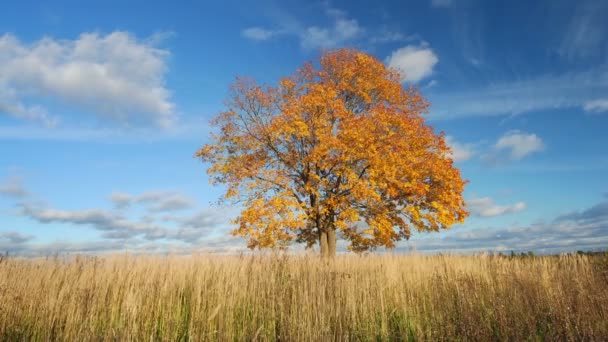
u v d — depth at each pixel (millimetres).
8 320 5840
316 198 17406
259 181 17297
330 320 6695
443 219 16625
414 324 6938
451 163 17562
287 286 7391
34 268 7293
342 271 8680
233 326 6176
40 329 5797
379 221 17031
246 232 16266
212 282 7195
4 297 6062
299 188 17500
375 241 17891
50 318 5785
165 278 7164
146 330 5879
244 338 5953
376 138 16828
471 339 6312
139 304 6152
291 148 17938
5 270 6988
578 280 8820
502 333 6395
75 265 7566
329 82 19188
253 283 7348
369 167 16984
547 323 7031
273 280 7383
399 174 16594
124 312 5973
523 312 7172
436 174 16844
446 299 7684
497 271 9594
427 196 17484
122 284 6805
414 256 10797
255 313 6547
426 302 7988
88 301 6148
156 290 6770
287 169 18016
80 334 5562
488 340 6230
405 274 9188
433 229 17250
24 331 5816
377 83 19297
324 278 7891
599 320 6863
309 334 5883
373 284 8000
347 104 19656
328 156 16859
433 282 8719
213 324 6082
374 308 7316
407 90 19984
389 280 8422
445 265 10359
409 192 17141
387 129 16766
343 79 19391
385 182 16547
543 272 9484
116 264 7727
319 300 6684
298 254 9516
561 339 6199
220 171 17781
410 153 16656
